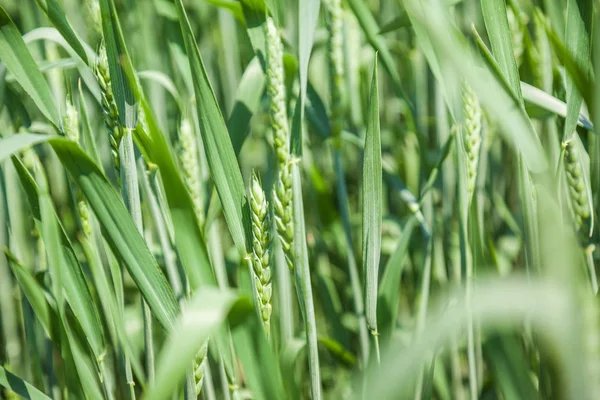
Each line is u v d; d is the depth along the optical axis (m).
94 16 1.02
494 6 0.88
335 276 1.34
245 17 0.95
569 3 0.88
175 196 0.83
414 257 1.22
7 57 0.89
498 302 0.74
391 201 1.40
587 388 0.74
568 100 0.89
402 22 1.03
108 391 0.97
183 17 0.85
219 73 1.47
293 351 1.02
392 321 0.98
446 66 0.91
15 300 1.16
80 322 0.94
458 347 1.10
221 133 0.86
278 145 0.90
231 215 0.87
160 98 1.21
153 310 0.87
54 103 0.91
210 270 0.85
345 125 1.27
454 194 1.22
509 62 0.88
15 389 0.93
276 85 0.90
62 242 0.93
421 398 0.95
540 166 0.79
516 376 0.81
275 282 1.10
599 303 0.78
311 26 0.90
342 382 1.12
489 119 1.09
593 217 0.95
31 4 1.33
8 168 1.08
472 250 0.91
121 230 0.86
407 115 1.21
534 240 0.90
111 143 0.89
